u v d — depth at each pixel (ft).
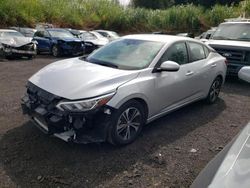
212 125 17.75
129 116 14.06
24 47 46.60
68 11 98.07
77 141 12.50
